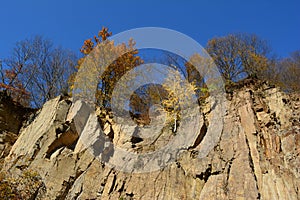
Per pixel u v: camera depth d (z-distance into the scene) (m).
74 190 12.25
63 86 22.66
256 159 11.20
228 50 19.50
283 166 10.76
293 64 19.14
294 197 9.75
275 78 17.61
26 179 12.58
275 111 12.99
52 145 13.95
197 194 11.10
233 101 13.95
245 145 11.73
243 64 18.58
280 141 11.70
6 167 13.58
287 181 10.22
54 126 14.62
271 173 10.61
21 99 20.98
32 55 23.48
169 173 11.99
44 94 22.61
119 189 11.92
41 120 15.93
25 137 15.38
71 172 12.86
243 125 12.59
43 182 12.58
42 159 13.45
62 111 15.54
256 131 12.09
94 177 12.52
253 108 13.21
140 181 12.02
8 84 20.69
